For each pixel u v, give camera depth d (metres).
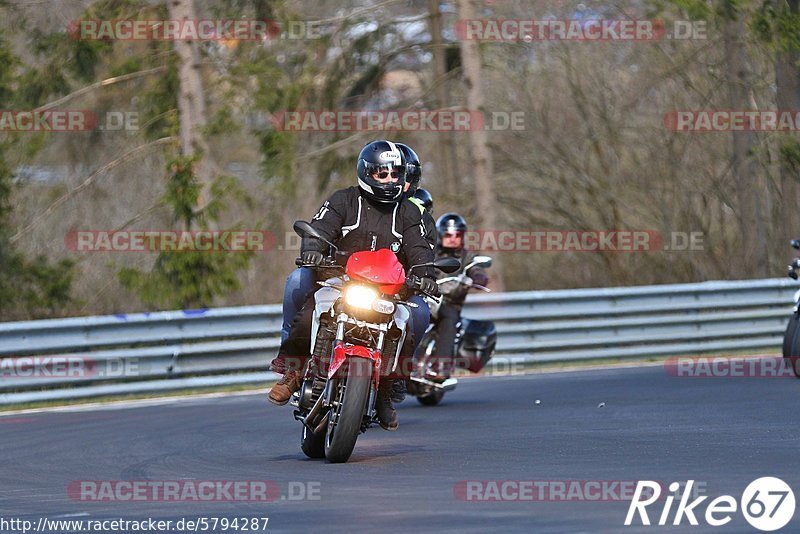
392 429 25.11
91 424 34.94
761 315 57.59
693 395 37.59
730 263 93.69
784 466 21.88
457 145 100.44
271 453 27.22
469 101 70.00
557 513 18.06
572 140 94.62
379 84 78.56
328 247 24.64
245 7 68.69
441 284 36.31
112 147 72.31
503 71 92.81
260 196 80.50
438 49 80.88
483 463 23.95
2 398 40.06
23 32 66.62
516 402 38.06
